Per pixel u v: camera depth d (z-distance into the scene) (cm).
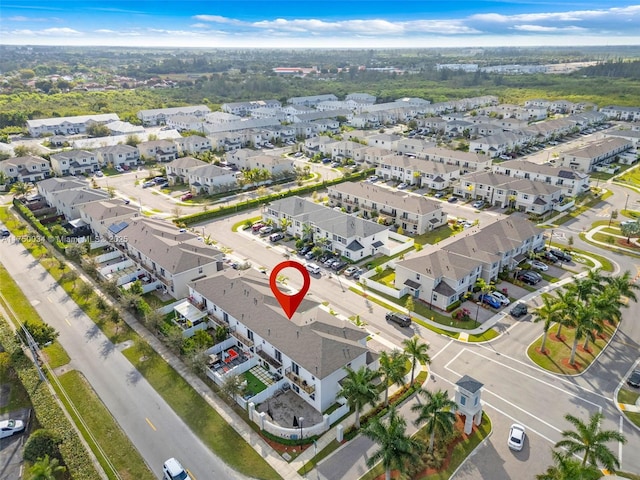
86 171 15350
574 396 5525
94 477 4403
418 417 4766
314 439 4897
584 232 10500
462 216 11581
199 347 6072
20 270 8825
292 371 5606
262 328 5972
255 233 10631
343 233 9356
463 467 4553
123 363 6166
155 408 5366
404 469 4025
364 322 7119
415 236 10412
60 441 4772
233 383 5300
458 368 6053
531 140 18425
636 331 6869
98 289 8069
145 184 14100
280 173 14525
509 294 7900
